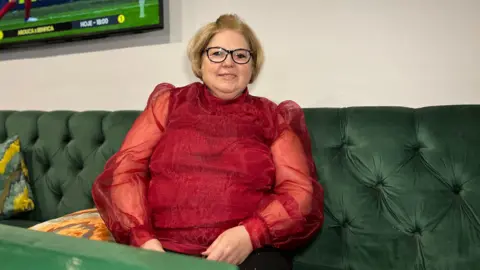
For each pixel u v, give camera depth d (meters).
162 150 1.06
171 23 1.64
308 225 1.01
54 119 1.66
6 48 1.97
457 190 1.04
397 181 1.09
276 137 1.09
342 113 1.20
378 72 1.33
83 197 1.53
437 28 1.25
